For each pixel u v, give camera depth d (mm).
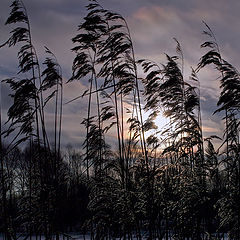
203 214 10102
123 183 11484
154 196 11078
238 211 9039
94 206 10930
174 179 11328
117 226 11094
